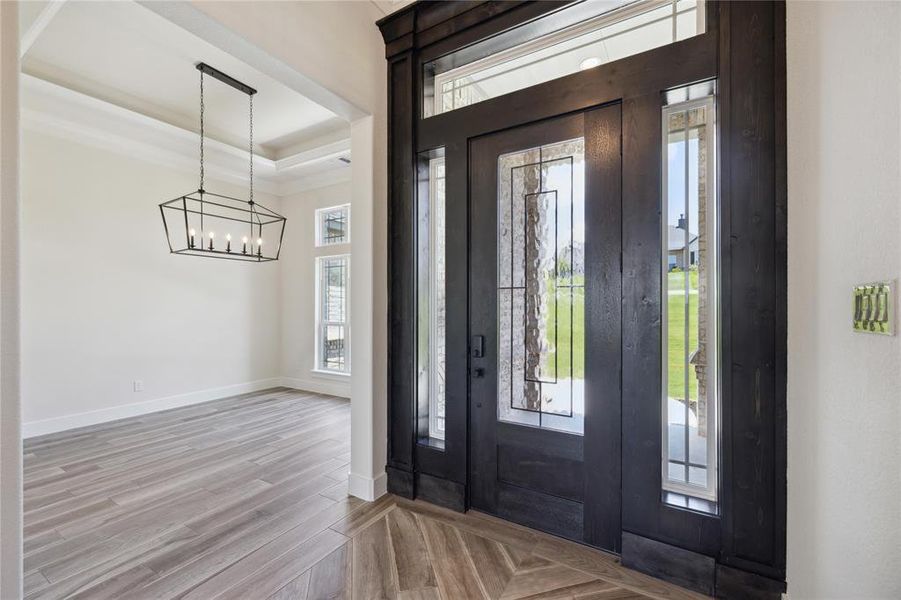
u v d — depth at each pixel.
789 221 1.49
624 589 1.68
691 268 1.83
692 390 1.82
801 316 1.41
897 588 0.91
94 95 3.75
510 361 2.21
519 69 2.48
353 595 1.64
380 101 2.50
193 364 4.99
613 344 1.88
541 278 2.13
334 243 5.57
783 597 1.49
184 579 1.74
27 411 3.70
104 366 4.21
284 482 2.71
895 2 0.91
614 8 2.01
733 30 1.59
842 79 1.16
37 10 2.50
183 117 4.37
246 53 1.86
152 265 4.62
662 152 1.78
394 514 2.28
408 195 2.46
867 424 1.04
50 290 3.85
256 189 5.71
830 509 1.22
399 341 2.50
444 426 2.44
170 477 2.80
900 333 0.90
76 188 4.02
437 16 2.37
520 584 1.71
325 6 2.15
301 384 5.79
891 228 0.93
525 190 2.18
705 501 1.73
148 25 2.95
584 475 1.95
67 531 2.11
